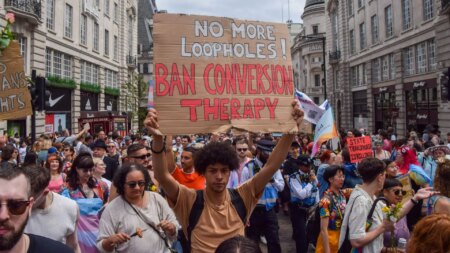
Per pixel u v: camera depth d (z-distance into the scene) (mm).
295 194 6547
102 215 3990
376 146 10516
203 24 3588
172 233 3994
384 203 4172
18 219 2131
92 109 33781
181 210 3250
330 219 4773
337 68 44062
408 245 2795
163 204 4188
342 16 41625
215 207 3223
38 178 3396
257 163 6617
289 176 6691
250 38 3734
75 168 5113
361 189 4180
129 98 41688
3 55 6367
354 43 39438
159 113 3350
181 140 12859
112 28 39219
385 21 32062
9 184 2109
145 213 3967
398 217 3844
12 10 20406
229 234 3158
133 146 5969
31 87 9242
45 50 24688
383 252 4199
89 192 5176
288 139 3561
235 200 3334
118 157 9805
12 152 7941
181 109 3408
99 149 8367
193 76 3486
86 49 32156
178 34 3500
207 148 3234
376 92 34375
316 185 6730
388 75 32062
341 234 4184
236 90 3598
